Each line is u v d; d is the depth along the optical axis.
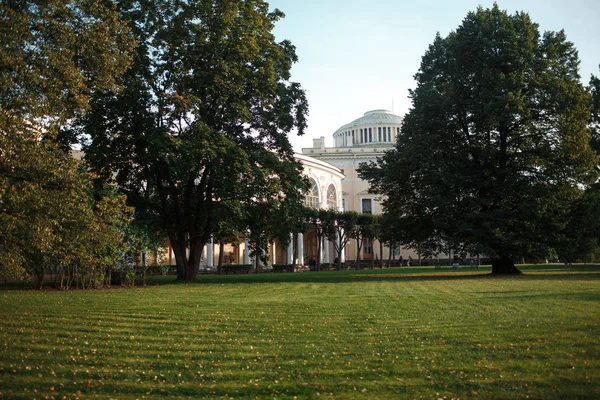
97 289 24.77
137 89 27.06
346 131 116.81
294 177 30.75
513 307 13.95
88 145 28.64
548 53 33.91
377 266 73.38
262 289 22.78
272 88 29.91
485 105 31.17
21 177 15.09
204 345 9.73
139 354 9.07
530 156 34.41
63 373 7.88
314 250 90.44
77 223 17.62
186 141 26.50
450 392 6.71
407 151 33.16
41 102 15.49
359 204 97.19
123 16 28.08
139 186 31.61
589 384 6.87
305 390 6.94
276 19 32.38
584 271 37.06
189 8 28.44
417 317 12.63
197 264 32.47
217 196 29.27
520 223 33.56
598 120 39.19
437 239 37.50
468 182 33.59
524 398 6.39
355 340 9.98
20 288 25.45
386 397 6.59
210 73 27.92
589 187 37.88
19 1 16.47
